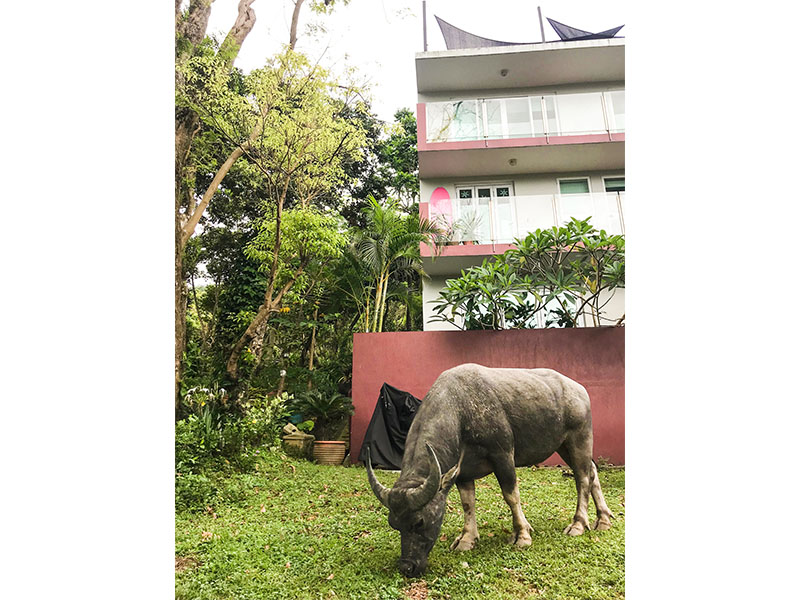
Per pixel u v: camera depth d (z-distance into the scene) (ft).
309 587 16.11
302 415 37.52
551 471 29.35
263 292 49.73
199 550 18.83
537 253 33.78
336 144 42.06
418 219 39.32
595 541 18.58
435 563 16.97
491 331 33.83
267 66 39.81
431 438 17.07
